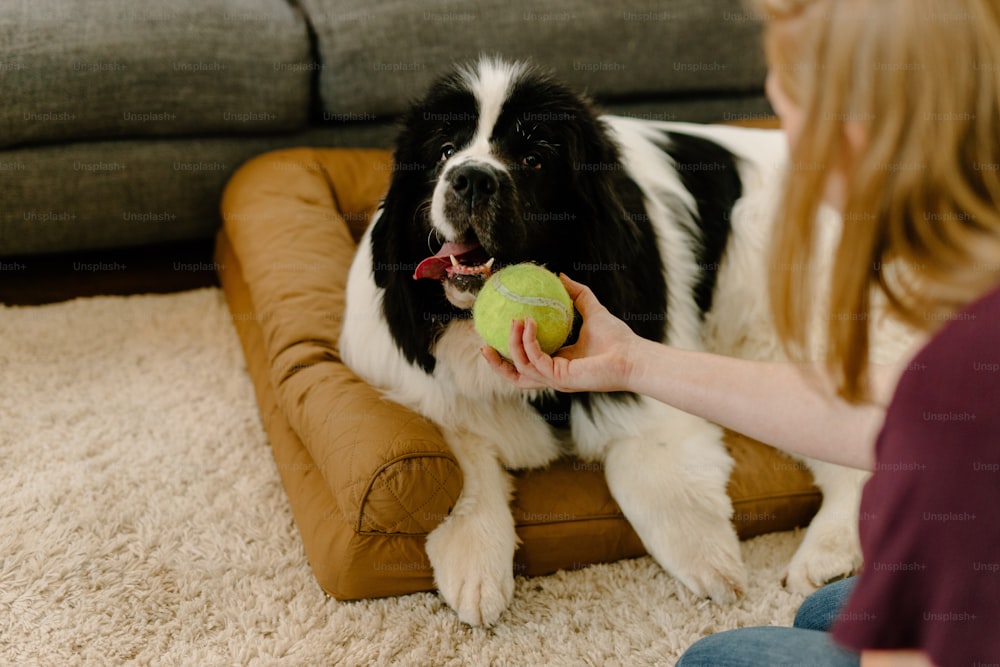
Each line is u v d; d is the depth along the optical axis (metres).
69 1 2.50
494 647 1.66
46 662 1.57
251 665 1.59
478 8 2.76
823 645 1.08
